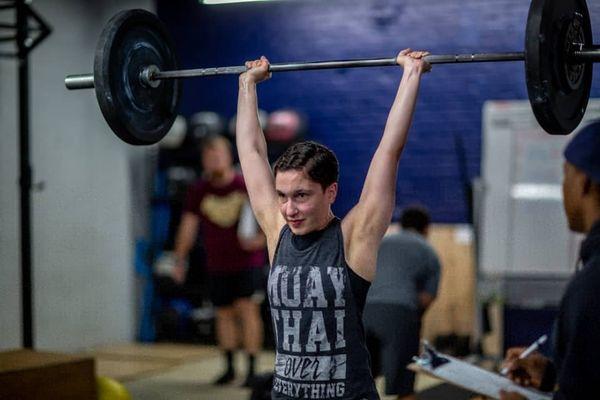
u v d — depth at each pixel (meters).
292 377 2.71
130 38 3.41
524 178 7.24
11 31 7.97
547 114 2.85
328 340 2.69
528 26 2.76
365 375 2.71
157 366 8.21
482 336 7.28
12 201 8.24
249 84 3.26
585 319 2.13
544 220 7.17
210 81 9.77
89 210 9.17
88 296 9.16
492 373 3.23
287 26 9.52
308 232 2.75
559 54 2.91
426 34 9.04
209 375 7.83
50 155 8.64
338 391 2.67
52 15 8.69
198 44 9.80
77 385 4.58
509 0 8.77
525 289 7.19
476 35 8.90
